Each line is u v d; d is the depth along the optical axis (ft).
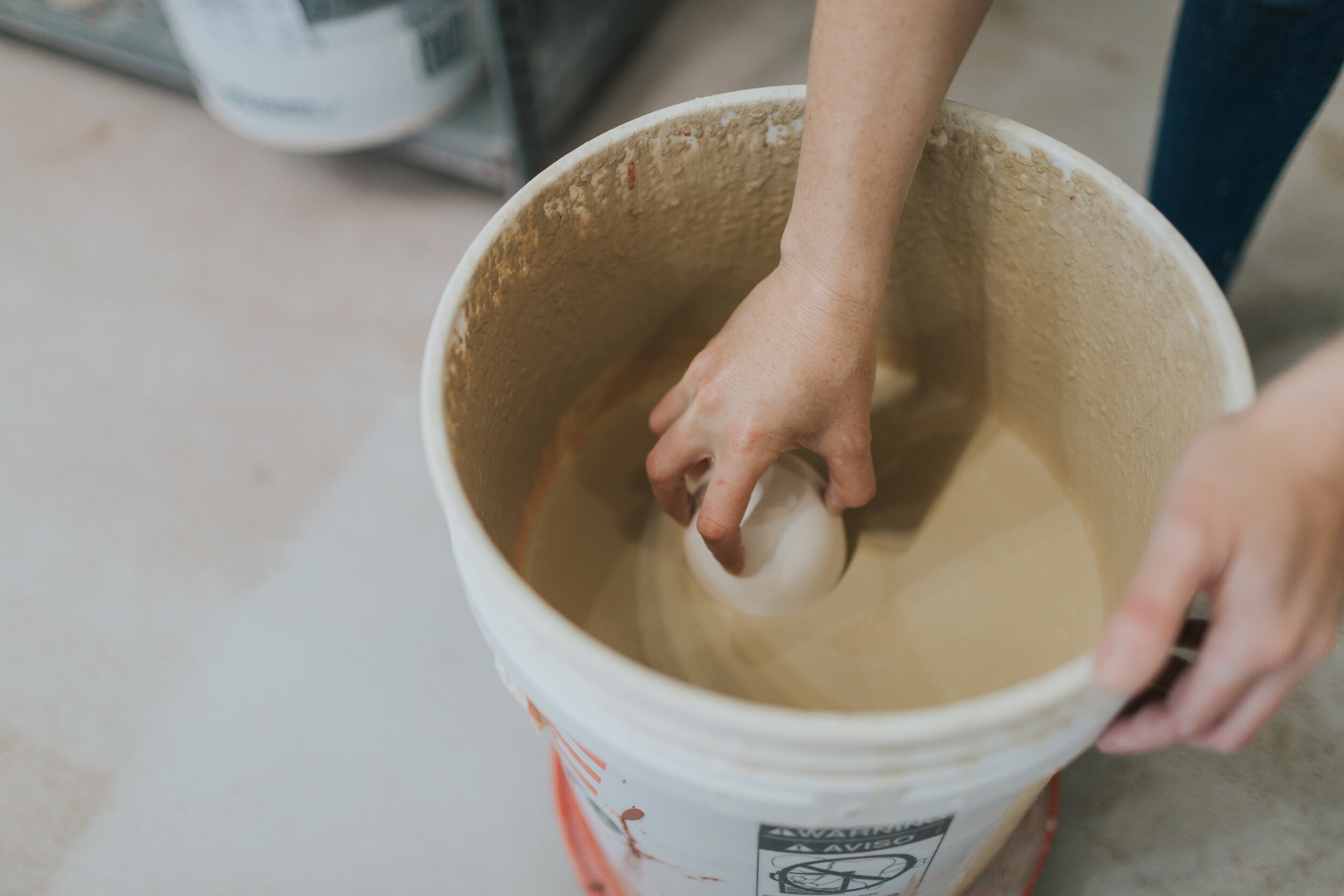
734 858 1.75
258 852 2.97
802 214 1.86
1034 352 2.49
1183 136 2.95
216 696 3.29
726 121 2.15
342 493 3.76
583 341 2.55
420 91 4.40
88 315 4.35
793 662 2.37
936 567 2.53
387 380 4.08
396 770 3.12
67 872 2.96
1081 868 2.77
